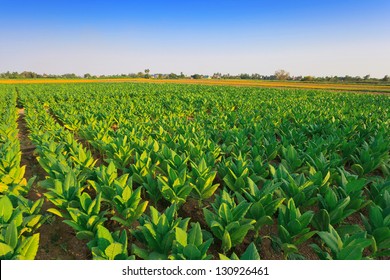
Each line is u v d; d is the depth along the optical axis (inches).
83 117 425.7
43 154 218.7
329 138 261.1
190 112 564.7
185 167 176.7
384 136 278.8
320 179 154.1
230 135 283.7
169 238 110.0
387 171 191.6
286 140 258.2
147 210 180.5
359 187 140.4
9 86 1716.3
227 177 168.4
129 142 248.5
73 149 224.8
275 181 154.9
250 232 154.9
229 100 761.0
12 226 105.2
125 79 3796.8
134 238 150.7
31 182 169.3
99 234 100.5
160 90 1280.8
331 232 105.8
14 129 344.2
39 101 792.9
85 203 130.3
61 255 139.3
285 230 114.5
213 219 126.5
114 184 155.5
